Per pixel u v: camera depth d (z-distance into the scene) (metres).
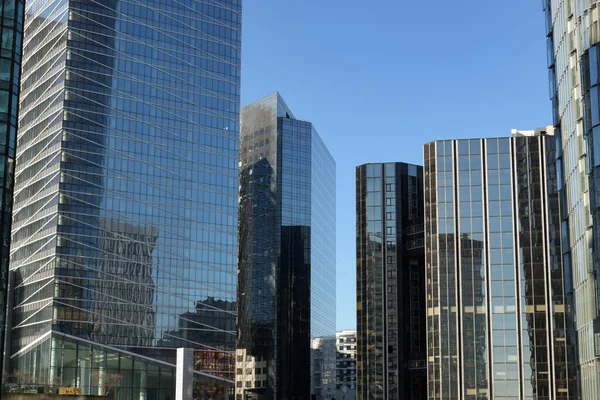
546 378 168.00
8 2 94.00
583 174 99.25
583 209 99.06
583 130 99.06
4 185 91.31
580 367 103.25
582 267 100.38
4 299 91.12
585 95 94.38
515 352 170.50
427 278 179.75
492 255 176.12
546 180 176.75
